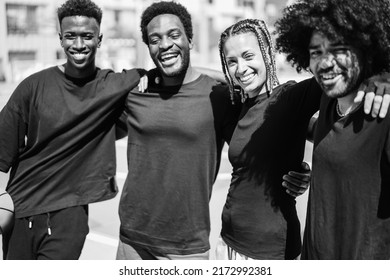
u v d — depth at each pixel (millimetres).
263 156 2455
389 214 1928
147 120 2799
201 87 2805
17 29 31062
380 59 1978
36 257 3033
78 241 2984
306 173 2529
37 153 2988
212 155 2791
